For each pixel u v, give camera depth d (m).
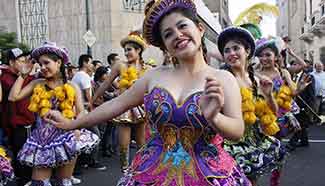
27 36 23.19
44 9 22.83
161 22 2.36
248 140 3.96
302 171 7.21
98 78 8.48
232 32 3.98
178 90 2.34
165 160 2.32
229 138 2.22
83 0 21.84
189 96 2.29
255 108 3.99
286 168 7.43
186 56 2.32
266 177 6.68
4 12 23.59
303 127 9.22
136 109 6.07
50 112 2.73
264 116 4.02
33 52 4.54
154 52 14.70
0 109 6.23
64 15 22.30
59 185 4.64
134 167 2.42
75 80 7.28
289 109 5.56
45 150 4.44
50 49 4.47
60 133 4.50
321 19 28.53
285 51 5.94
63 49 4.59
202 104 2.08
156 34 2.44
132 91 2.54
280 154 4.21
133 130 6.97
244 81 4.02
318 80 12.25
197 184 2.27
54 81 4.58
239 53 3.96
